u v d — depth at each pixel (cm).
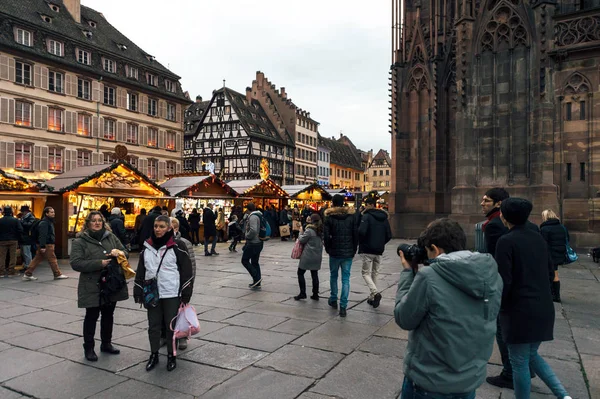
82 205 1648
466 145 1549
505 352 423
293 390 420
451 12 2008
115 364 488
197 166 6397
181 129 5041
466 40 1545
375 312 711
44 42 3619
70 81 3819
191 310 484
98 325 642
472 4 1552
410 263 270
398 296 264
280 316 686
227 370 471
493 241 433
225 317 681
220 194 2225
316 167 8519
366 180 11494
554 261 755
